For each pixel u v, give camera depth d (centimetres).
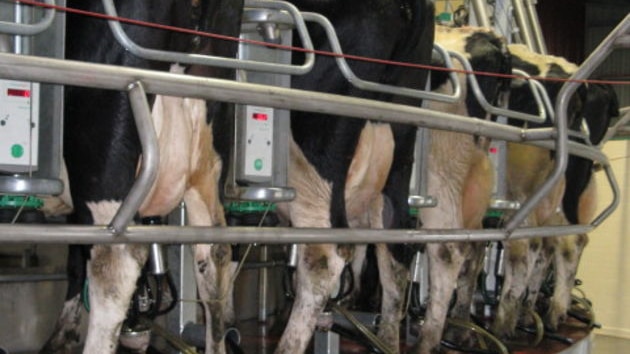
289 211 397
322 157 387
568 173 638
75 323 348
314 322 379
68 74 226
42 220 284
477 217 512
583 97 598
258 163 350
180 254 417
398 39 397
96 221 287
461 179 497
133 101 239
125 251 281
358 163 397
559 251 652
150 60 284
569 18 1384
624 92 1590
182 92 250
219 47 318
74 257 339
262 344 459
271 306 562
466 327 507
